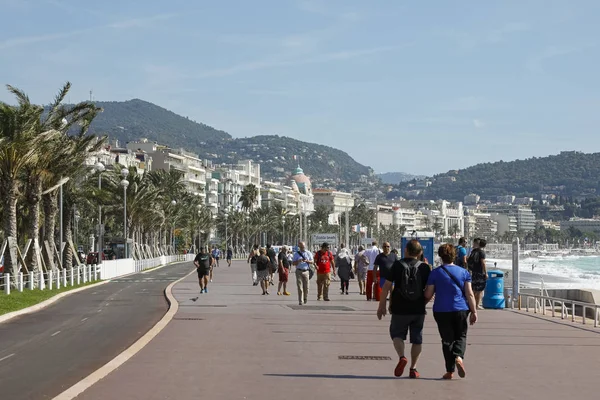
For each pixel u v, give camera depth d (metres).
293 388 13.69
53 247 53.97
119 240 111.94
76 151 51.31
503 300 33.19
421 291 15.13
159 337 21.27
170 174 142.38
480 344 20.61
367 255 41.75
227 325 24.66
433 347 19.89
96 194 65.75
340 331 23.23
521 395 13.26
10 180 45.25
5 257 45.06
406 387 13.95
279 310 30.97
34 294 39.62
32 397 13.00
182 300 36.62
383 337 21.75
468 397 13.03
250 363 16.59
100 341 20.98
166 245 153.00
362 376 15.13
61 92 48.91
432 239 41.16
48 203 53.59
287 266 41.06
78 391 13.06
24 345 20.20
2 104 44.69
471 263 29.20
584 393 13.48
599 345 20.47
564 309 31.67
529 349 19.61
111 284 55.78
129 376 14.80
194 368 15.83
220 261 144.00
